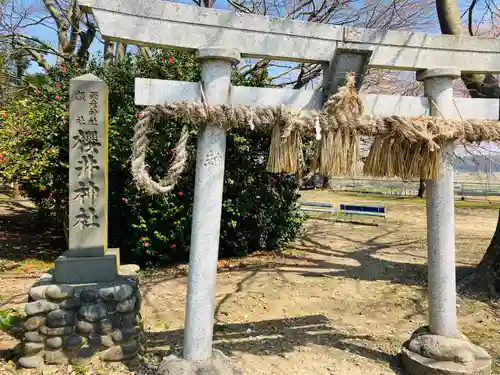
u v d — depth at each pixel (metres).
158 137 6.19
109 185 6.68
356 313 4.58
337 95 2.61
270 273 6.14
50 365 3.06
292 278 5.89
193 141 6.38
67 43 9.66
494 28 6.69
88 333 3.09
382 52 2.89
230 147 6.76
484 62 3.06
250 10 8.34
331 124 2.68
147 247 6.54
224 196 6.89
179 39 2.62
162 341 3.73
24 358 3.06
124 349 3.12
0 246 7.71
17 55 10.33
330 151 2.73
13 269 6.29
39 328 3.08
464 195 22.02
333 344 3.74
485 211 15.06
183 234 6.57
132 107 6.30
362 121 2.71
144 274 6.15
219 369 2.70
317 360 3.41
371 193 20.94
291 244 8.32
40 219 9.65
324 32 2.77
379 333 4.03
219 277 5.96
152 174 6.27
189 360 2.73
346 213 12.42
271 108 2.68
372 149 2.96
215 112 2.59
